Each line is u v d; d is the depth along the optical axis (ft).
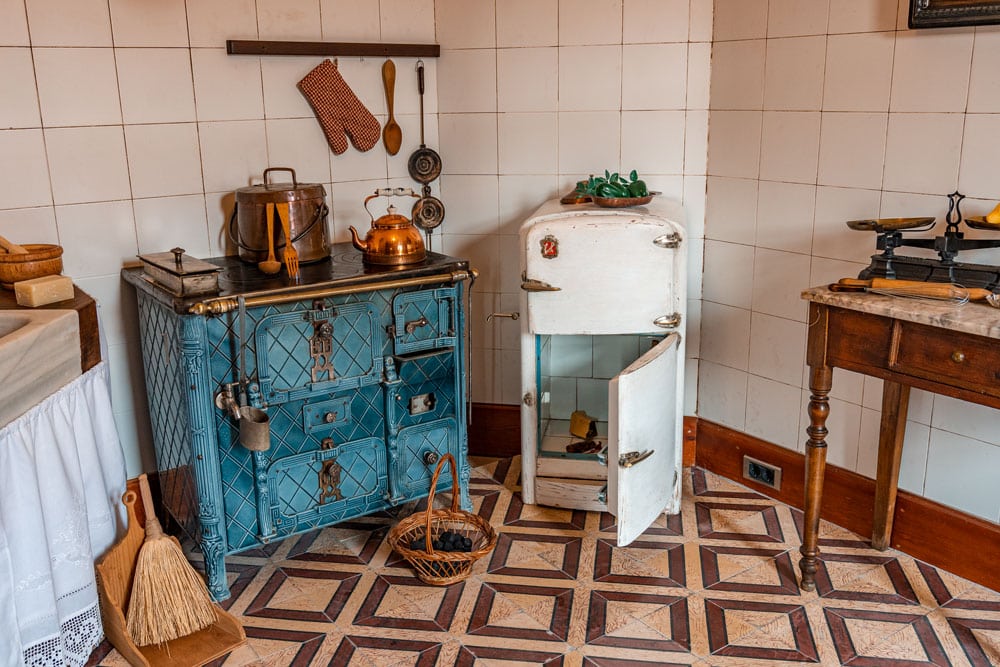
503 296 10.96
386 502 9.05
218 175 9.34
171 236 9.16
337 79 9.81
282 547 9.20
